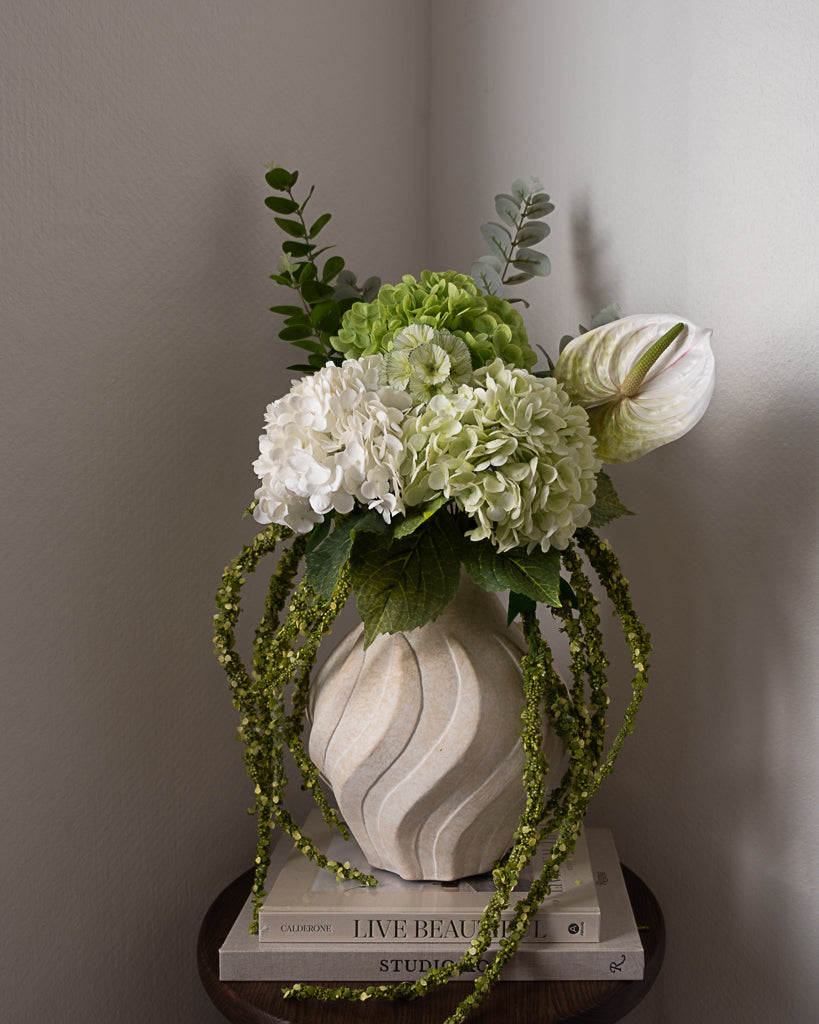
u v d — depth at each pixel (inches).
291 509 30.0
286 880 34.0
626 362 32.0
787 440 37.6
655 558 42.8
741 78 38.3
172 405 38.3
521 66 47.0
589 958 31.9
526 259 41.4
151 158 36.7
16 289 31.8
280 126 42.8
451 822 32.0
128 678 36.9
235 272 41.1
